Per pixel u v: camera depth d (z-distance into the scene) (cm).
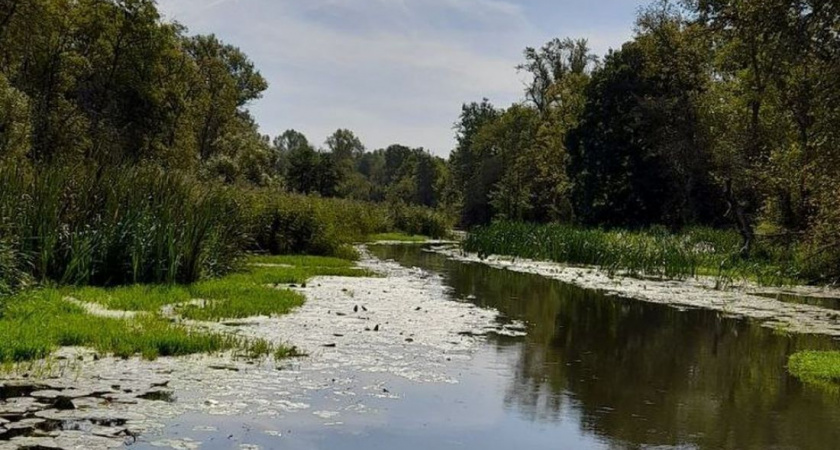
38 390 822
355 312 1502
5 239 1344
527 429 821
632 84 4738
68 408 770
